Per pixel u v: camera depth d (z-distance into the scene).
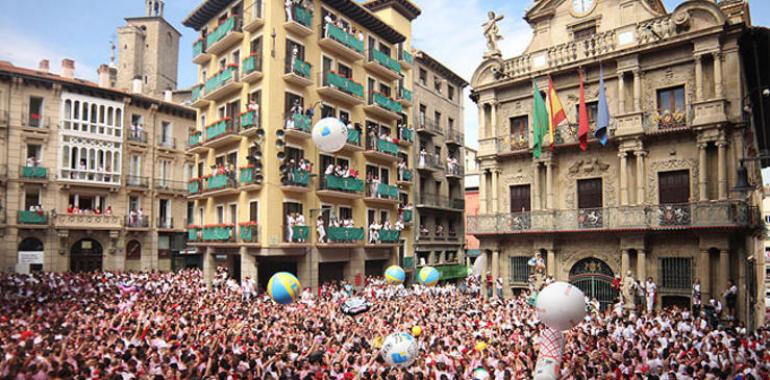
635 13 26.70
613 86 26.78
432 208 43.91
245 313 18.67
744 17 25.83
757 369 12.76
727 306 21.97
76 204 39.31
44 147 37.69
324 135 15.27
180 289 27.78
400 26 42.62
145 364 11.32
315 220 31.92
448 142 47.72
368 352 13.34
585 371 12.37
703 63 23.97
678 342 15.34
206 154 35.94
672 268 24.56
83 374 10.20
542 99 27.62
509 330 16.94
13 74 36.03
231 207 33.06
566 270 27.67
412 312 19.45
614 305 23.58
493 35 31.08
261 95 30.50
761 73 26.84
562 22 29.08
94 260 40.38
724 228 22.27
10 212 36.00
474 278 30.83
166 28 58.31
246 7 32.34
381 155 36.69
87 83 41.22
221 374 10.55
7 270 35.72
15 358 10.42
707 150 23.72
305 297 25.34
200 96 35.56
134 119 43.53
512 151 29.52
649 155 25.44
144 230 42.81
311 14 32.59
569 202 28.09
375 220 36.97
